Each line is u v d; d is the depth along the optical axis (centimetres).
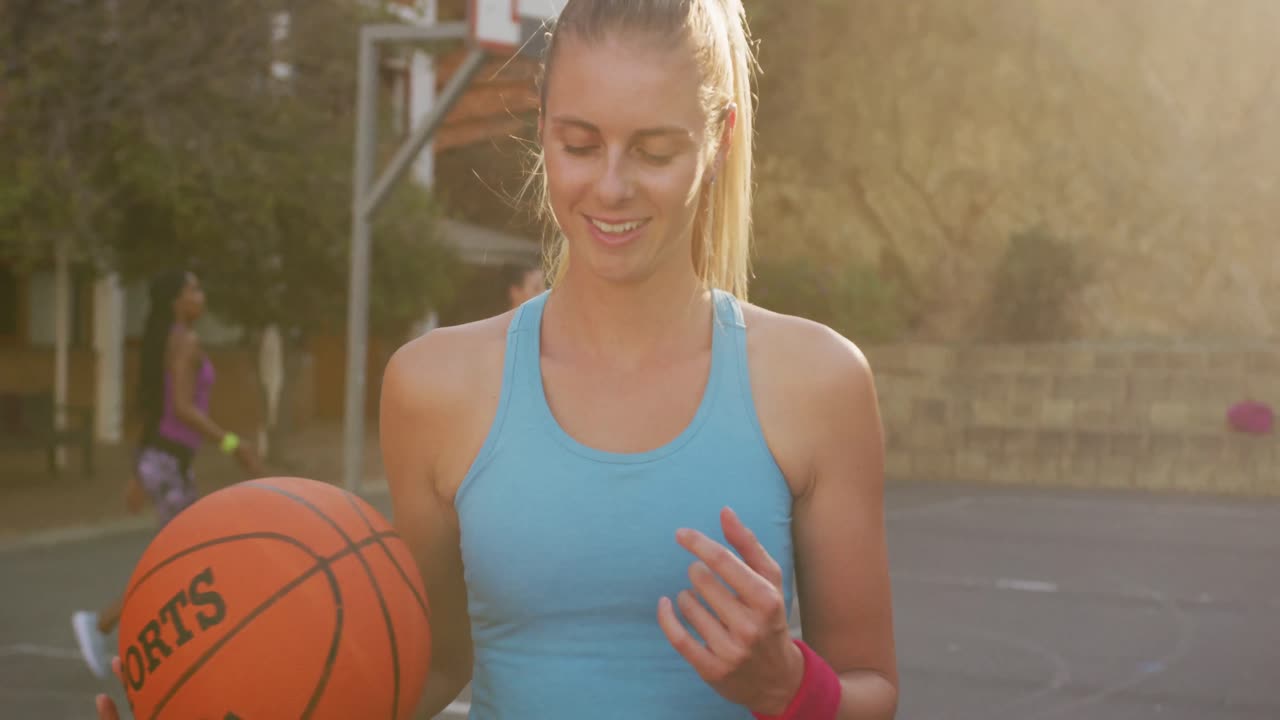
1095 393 2103
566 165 142
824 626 155
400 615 150
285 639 143
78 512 1304
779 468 148
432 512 159
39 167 1282
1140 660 734
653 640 145
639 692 145
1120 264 3188
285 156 1524
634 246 142
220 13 1423
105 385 2066
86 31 1330
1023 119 3319
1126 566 1101
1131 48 3344
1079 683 679
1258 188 3200
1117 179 3259
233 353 2356
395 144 1781
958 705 631
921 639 790
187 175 1438
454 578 166
